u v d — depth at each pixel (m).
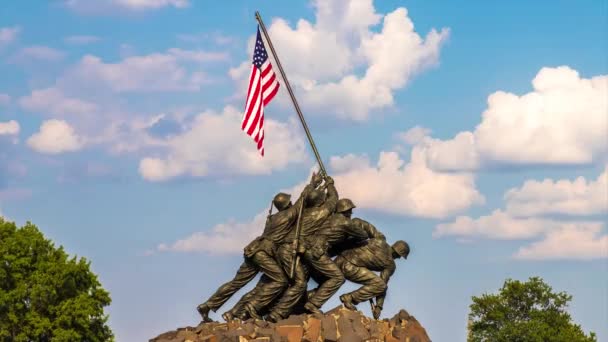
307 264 66.12
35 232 93.31
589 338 116.88
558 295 117.56
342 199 67.19
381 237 66.81
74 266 92.31
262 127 70.19
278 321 64.00
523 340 114.44
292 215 66.38
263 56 70.94
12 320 90.50
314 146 68.62
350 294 65.81
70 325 91.31
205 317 66.44
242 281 66.50
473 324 118.62
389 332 64.50
